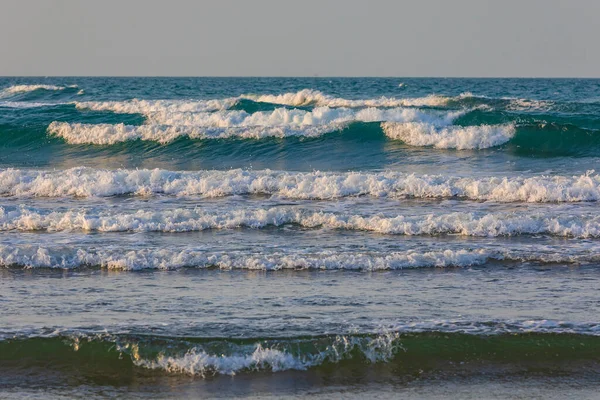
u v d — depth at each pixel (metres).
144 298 18.14
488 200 29.75
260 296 18.25
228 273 20.44
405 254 21.36
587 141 46.25
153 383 14.10
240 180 32.09
